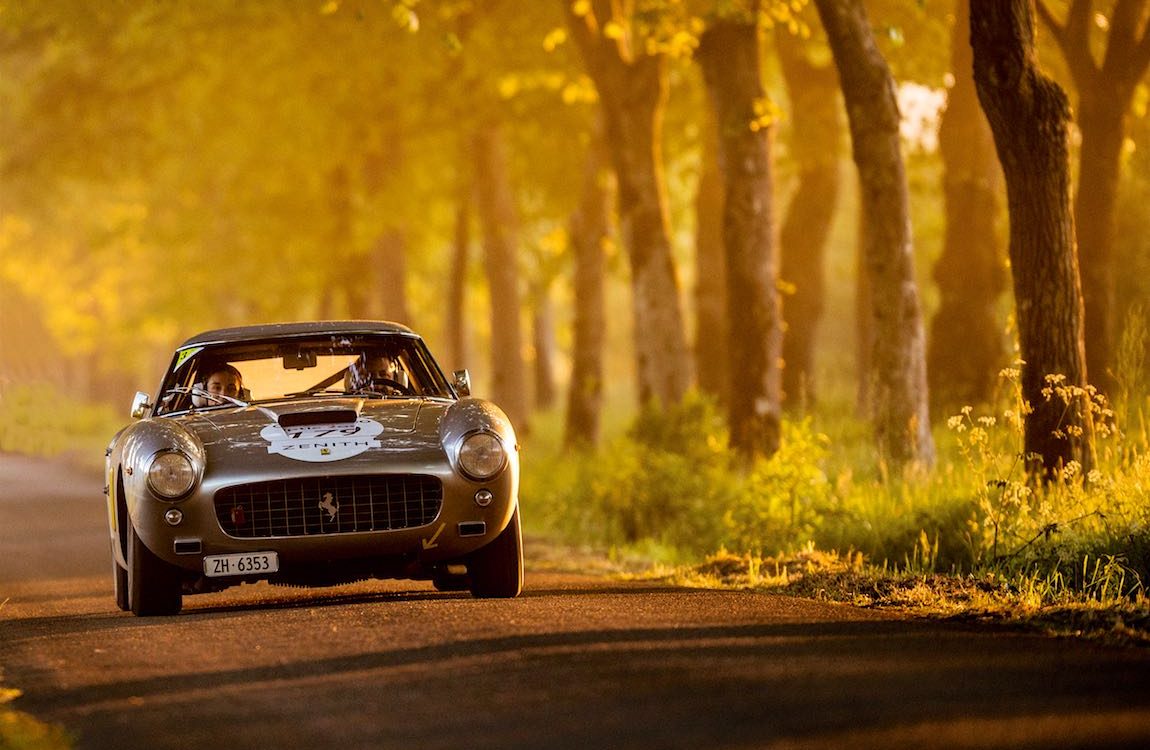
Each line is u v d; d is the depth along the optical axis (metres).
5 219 195.88
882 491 44.41
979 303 73.88
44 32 106.12
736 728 18.36
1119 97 57.81
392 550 31.42
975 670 21.66
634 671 22.22
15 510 80.38
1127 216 73.25
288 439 31.80
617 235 115.31
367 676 22.98
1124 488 35.19
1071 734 17.41
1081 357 39.19
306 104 104.38
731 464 60.72
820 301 88.75
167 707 21.61
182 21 94.00
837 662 22.53
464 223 117.88
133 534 31.94
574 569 45.25
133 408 35.53
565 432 96.06
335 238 121.69
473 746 18.22
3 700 22.89
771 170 64.12
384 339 36.53
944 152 74.75
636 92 69.56
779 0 56.34
